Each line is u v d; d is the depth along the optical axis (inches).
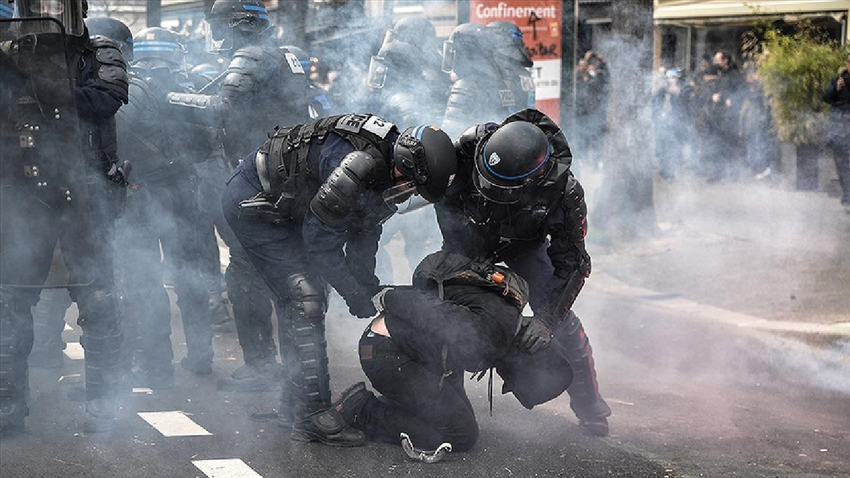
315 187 164.4
